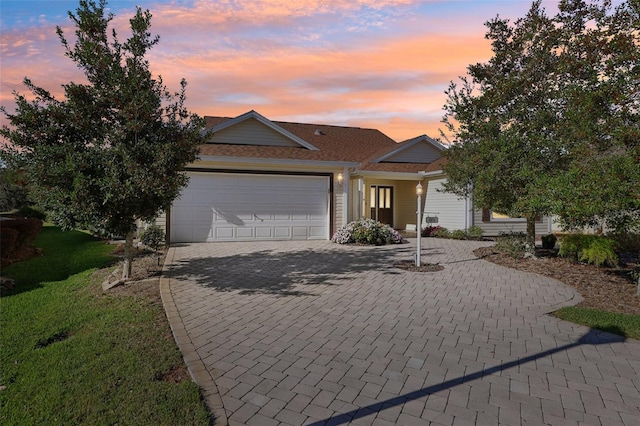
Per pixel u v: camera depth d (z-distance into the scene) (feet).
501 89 29.68
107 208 19.90
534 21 29.35
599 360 12.94
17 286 23.24
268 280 24.61
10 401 10.20
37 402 10.09
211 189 42.52
